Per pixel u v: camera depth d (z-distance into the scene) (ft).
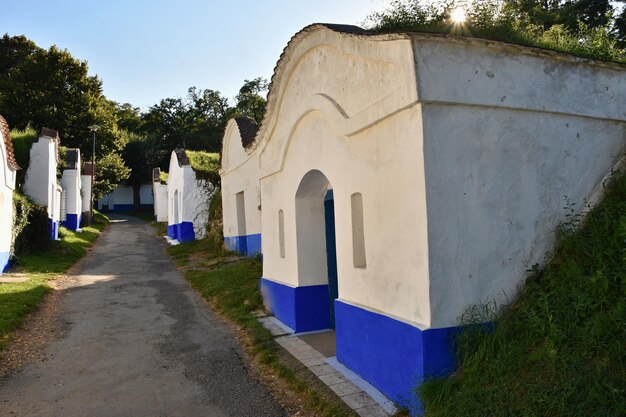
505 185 16.14
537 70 16.69
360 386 18.58
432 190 15.11
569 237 16.20
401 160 16.31
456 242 15.40
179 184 75.97
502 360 14.07
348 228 20.36
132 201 175.52
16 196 55.01
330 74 21.45
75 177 91.61
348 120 19.45
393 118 16.72
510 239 16.12
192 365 22.84
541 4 44.98
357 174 19.35
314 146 23.52
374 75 17.81
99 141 127.34
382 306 17.90
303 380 19.70
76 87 124.57
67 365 23.00
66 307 34.68
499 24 21.34
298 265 26.84
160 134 179.22
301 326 26.71
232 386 20.25
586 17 43.96
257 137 31.71
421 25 20.89
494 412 12.66
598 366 12.22
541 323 14.35
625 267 14.33
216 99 190.08
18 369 22.43
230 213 58.03
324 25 20.99
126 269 52.31
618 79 18.15
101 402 18.92
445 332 15.06
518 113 16.44
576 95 17.29
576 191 17.21
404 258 16.34
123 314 32.73
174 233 81.92
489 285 15.75
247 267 41.45
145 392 19.85
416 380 15.30
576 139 17.33
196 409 18.22
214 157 91.97
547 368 13.15
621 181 17.02
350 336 20.26
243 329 27.96
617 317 13.17
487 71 15.89
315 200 27.12
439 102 15.19
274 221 30.60
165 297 37.91
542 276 16.06
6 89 116.88
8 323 27.96
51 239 65.00
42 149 68.74
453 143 15.46
